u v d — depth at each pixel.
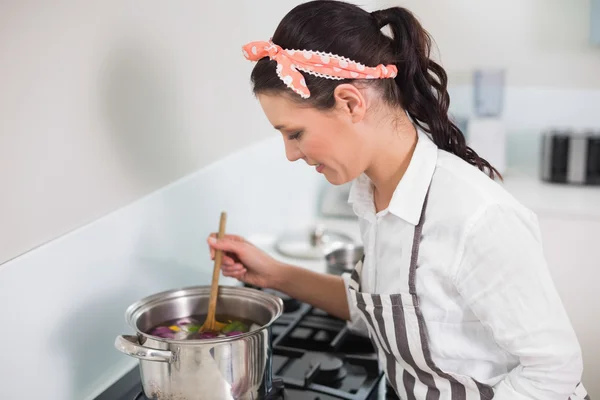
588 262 2.37
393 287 1.04
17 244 0.99
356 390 1.17
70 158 1.08
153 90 1.28
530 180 2.82
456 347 1.01
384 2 2.70
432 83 1.06
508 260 0.90
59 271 1.07
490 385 1.01
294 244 1.91
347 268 1.50
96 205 1.15
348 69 0.92
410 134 1.04
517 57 2.93
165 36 1.30
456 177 0.97
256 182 1.78
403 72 1.00
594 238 2.35
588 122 2.92
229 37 1.56
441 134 1.06
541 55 2.90
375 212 1.10
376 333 1.11
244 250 1.30
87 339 1.15
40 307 1.04
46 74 1.01
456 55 2.99
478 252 0.92
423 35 1.01
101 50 1.12
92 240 1.14
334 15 0.94
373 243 1.10
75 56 1.07
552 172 2.74
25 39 0.97
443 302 0.99
